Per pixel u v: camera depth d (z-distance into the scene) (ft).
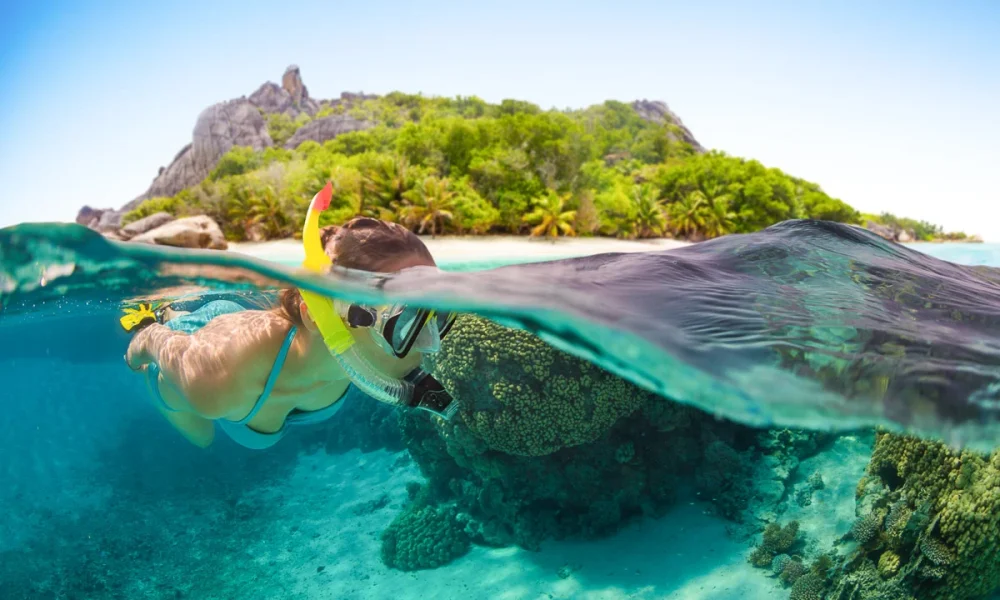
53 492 25.20
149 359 8.93
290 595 22.90
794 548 21.81
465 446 24.47
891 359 5.11
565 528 24.91
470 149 162.50
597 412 22.35
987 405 4.74
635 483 24.48
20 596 20.68
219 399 7.58
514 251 99.96
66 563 22.84
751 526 23.34
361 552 25.59
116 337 14.66
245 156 245.45
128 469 28.63
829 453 25.99
